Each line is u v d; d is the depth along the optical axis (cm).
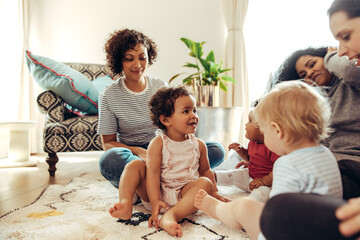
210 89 230
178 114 110
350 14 73
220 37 345
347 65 95
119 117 141
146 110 144
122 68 142
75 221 99
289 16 304
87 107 224
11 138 241
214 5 344
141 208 118
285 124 64
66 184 166
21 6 317
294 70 118
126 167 108
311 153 62
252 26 330
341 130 100
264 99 70
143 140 147
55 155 197
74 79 212
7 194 145
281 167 64
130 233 90
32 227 93
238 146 145
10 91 315
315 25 285
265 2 321
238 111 222
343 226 42
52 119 207
